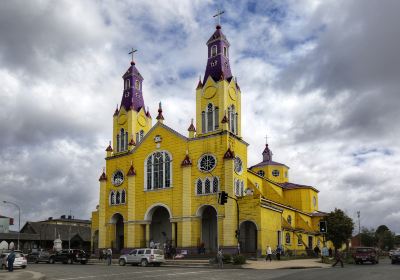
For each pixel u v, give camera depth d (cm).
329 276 2861
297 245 6562
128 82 7312
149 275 3241
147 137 6488
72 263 5600
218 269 4012
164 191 6069
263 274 3244
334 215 7019
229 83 6078
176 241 5831
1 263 4444
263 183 7350
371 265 4694
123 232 6712
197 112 6078
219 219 5478
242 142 6028
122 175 6650
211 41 6316
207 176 5697
